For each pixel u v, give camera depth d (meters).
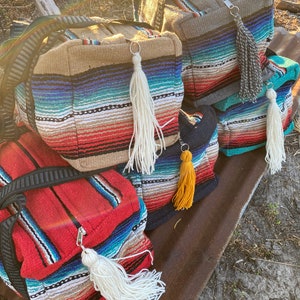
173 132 0.93
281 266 1.18
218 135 1.21
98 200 0.81
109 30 0.89
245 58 1.05
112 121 0.82
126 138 0.85
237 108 1.19
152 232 1.07
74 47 0.74
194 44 1.02
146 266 0.95
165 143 0.92
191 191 1.02
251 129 1.23
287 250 1.21
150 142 0.84
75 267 0.80
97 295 0.86
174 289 0.98
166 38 0.83
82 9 2.01
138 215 0.86
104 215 0.79
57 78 0.75
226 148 1.25
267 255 1.20
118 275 0.80
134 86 0.79
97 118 0.80
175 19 1.00
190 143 0.99
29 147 0.89
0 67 0.88
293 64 1.26
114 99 0.81
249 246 1.21
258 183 1.27
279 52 1.71
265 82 1.18
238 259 1.18
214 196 1.17
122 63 0.79
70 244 0.76
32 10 1.96
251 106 1.20
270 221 1.28
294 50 1.74
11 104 0.86
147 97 0.80
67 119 0.79
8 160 0.87
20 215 0.78
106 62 0.78
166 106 0.88
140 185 0.97
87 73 0.77
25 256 0.74
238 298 1.11
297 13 2.22
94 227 0.78
